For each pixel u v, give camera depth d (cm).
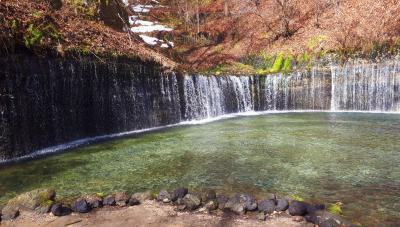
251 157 967
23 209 599
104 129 1311
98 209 604
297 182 757
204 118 1753
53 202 614
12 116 985
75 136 1205
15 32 1044
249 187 732
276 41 2542
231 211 579
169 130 1428
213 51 2773
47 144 1101
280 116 1770
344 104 1941
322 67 2014
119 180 798
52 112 1114
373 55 1892
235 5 3183
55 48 1164
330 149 1038
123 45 1611
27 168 898
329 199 660
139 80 1448
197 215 568
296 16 2658
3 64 961
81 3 1727
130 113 1412
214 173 833
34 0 1398
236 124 1541
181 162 933
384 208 616
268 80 2003
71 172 861
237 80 1920
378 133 1260
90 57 1288
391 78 1798
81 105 1220
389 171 823
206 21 3231
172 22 3331
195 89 1711
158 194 647
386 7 2062
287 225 527
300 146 1084
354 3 2300
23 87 1018
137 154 1027
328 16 2406
